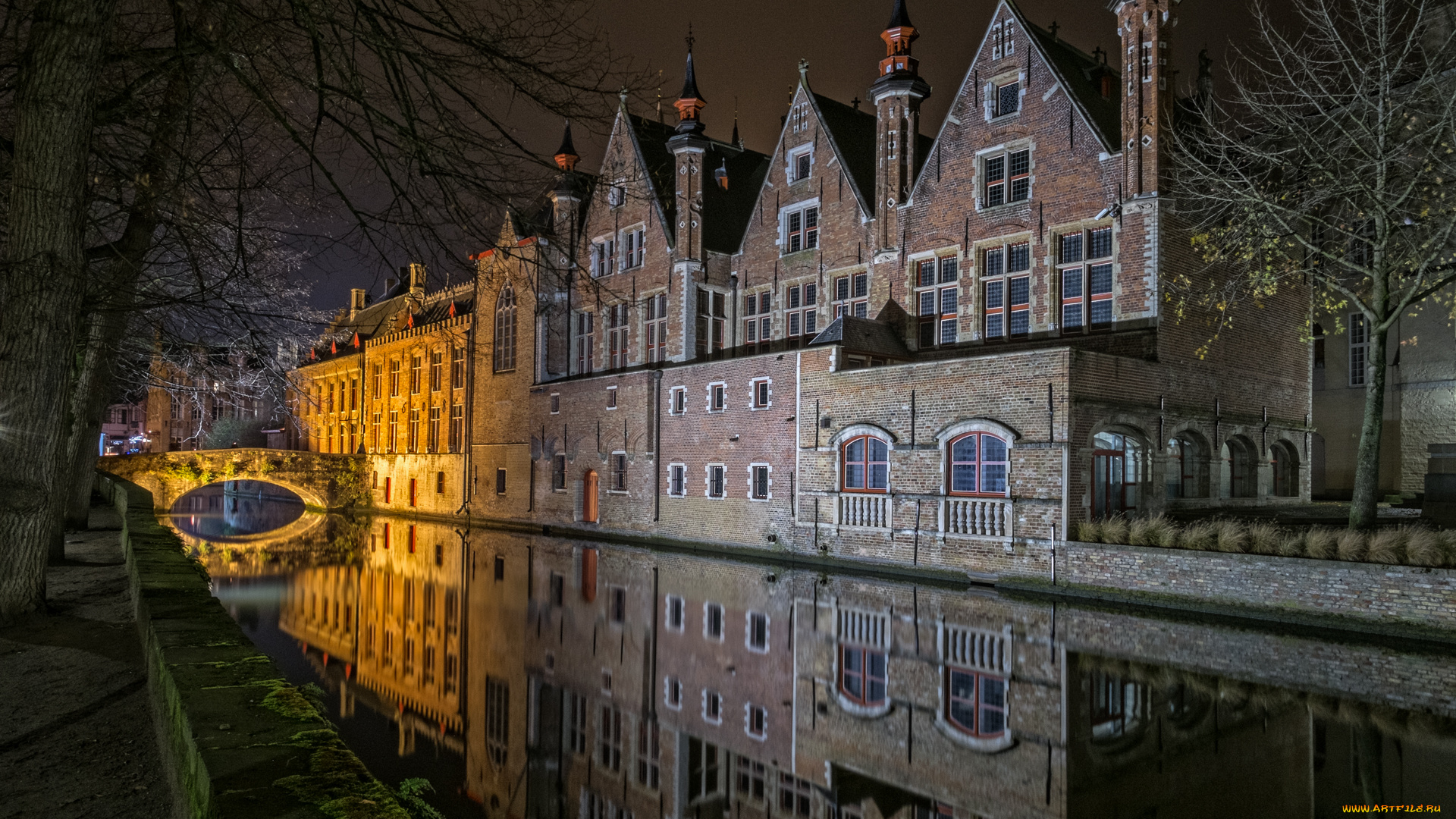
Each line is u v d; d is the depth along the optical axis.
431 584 22.38
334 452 66.62
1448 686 11.62
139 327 16.67
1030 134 25.61
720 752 9.91
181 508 60.84
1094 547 19.38
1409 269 19.77
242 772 3.56
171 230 12.57
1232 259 25.00
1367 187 17.14
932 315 28.27
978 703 11.26
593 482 38.41
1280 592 16.19
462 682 12.88
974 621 16.56
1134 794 8.16
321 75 8.52
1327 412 29.70
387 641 15.59
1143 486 22.55
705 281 35.16
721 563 26.45
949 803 8.17
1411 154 18.83
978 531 22.06
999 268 26.53
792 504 27.66
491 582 22.67
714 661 13.87
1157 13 22.73
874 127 35.62
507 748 10.20
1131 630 15.62
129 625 10.39
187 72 9.53
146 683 7.93
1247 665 12.89
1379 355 17.55
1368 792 8.06
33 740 6.56
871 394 25.11
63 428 9.80
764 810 8.27
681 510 32.41
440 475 50.78
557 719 11.21
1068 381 20.39
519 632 16.27
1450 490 20.47
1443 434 25.89
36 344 8.97
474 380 47.88
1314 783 8.34
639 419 34.44
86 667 8.50
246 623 17.06
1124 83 23.42
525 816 8.19
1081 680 12.17
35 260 8.63
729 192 38.31
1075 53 29.11
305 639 15.68
